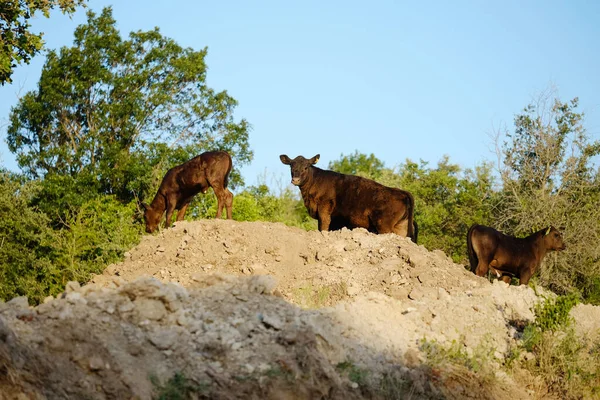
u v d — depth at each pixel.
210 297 11.91
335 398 10.82
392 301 14.11
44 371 9.54
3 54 22.05
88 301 10.89
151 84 35.44
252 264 16.44
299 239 17.14
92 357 9.91
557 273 26.61
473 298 15.09
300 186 20.20
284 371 10.66
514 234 27.81
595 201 28.31
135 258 17.53
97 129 33.75
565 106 30.34
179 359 10.52
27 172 34.09
